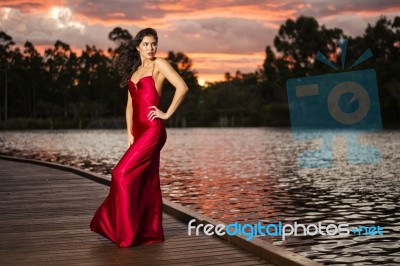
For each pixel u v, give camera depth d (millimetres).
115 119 68625
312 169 12969
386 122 55438
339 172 12203
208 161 15562
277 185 9836
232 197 8359
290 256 3865
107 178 8969
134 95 4574
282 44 73938
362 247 5211
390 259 4797
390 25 67562
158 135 4516
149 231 4617
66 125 66312
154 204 4637
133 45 4574
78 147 23688
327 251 5070
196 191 9055
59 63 86375
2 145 25812
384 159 15969
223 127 68250
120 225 4477
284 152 19688
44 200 7285
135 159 4469
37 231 5199
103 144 26266
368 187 9508
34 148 23141
